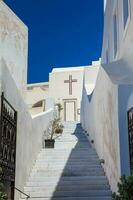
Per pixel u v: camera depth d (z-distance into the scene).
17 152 8.88
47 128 15.73
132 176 5.14
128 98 7.71
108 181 10.35
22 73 12.62
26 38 13.21
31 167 11.51
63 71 26.64
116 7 8.46
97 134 13.05
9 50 11.58
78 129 18.98
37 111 26.08
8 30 11.59
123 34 7.12
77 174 11.40
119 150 7.64
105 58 11.33
